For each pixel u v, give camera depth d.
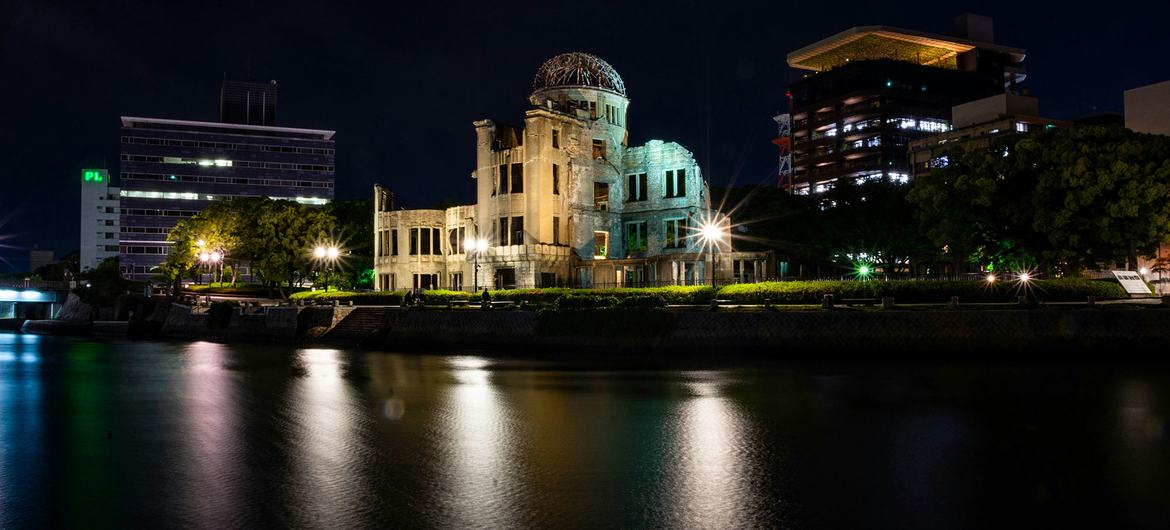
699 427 24.86
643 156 79.19
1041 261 53.00
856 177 155.75
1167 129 74.81
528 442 22.91
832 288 49.28
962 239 53.03
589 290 60.44
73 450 22.67
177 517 16.09
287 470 19.86
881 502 16.61
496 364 45.56
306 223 85.75
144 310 89.69
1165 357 37.91
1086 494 17.11
